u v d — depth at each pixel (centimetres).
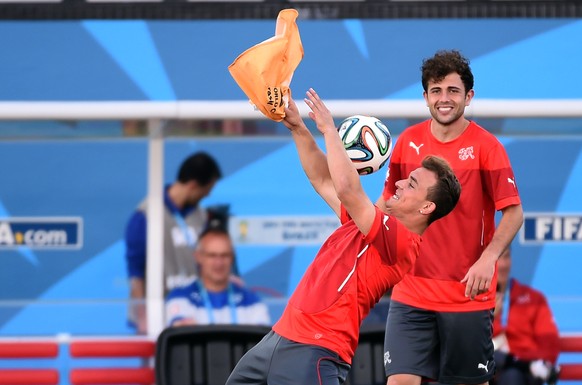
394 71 3116
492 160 1808
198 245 2862
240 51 3128
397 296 1903
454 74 1770
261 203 3089
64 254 3147
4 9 3125
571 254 3047
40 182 3161
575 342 2658
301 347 1541
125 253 3114
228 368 2495
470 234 1844
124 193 3177
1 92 3122
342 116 2573
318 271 1577
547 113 2553
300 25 3114
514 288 2639
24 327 2775
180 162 3108
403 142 1870
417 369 1884
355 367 2517
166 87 3128
